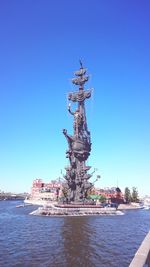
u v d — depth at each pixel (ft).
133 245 183.42
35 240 197.98
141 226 289.94
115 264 134.62
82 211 399.65
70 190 453.58
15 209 528.22
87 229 254.06
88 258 146.00
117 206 631.56
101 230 250.98
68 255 152.56
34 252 159.94
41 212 390.01
